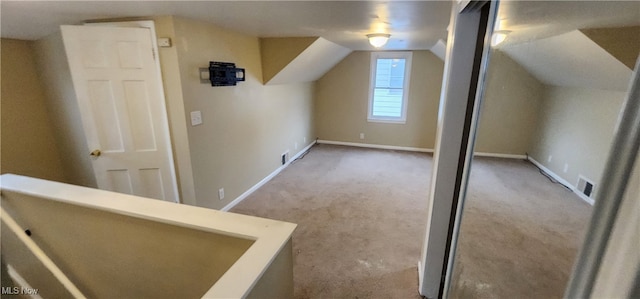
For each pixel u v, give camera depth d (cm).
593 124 60
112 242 156
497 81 123
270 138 404
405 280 207
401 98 541
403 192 361
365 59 535
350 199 341
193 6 187
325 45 387
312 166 462
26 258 183
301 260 229
